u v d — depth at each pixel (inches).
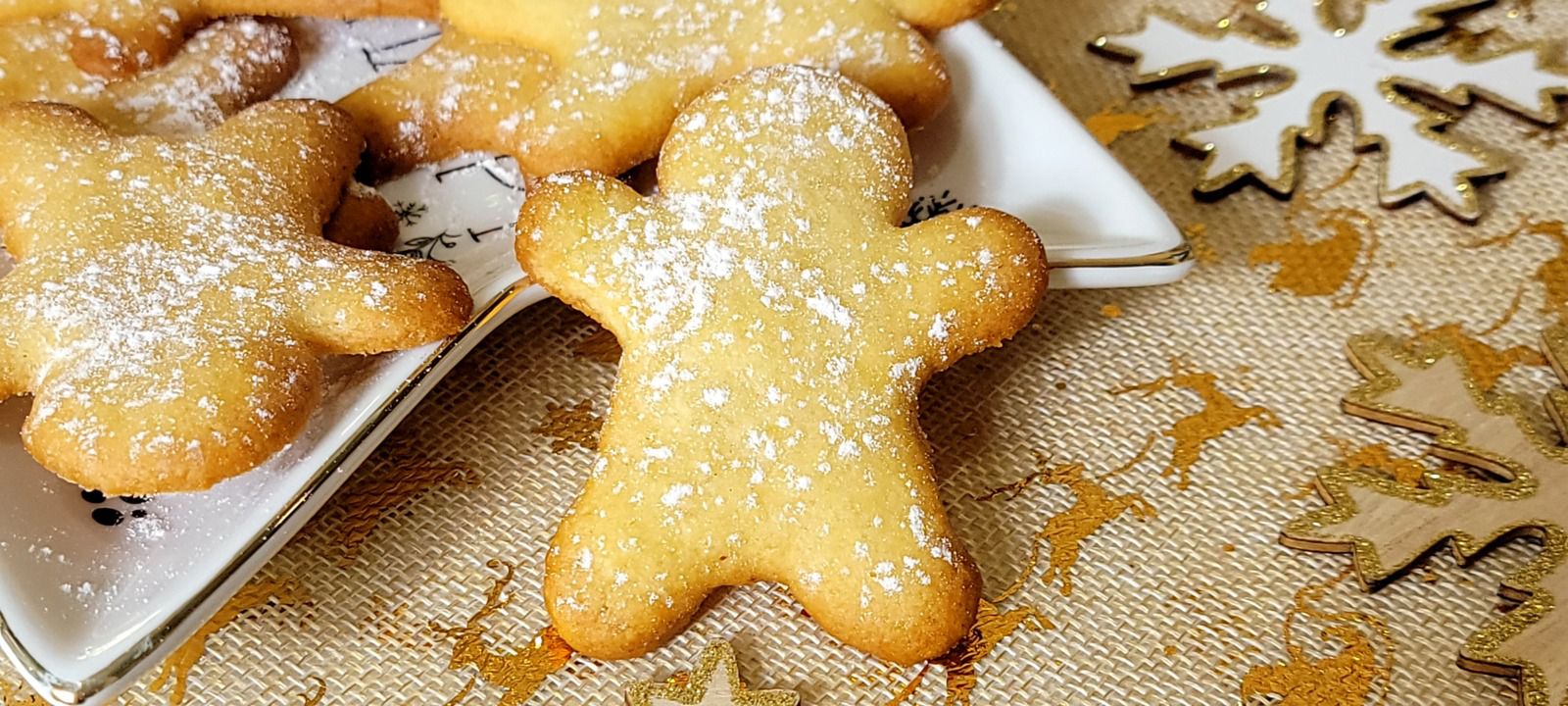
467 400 8.5
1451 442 8.3
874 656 7.4
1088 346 8.9
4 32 8.8
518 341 8.8
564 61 8.9
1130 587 7.9
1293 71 10.1
